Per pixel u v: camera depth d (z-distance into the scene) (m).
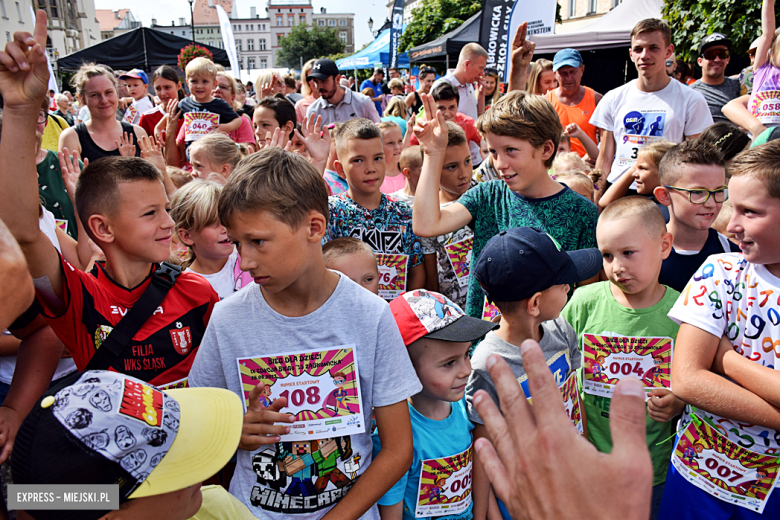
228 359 1.57
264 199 1.34
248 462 1.59
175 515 1.12
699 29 8.15
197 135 5.09
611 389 2.31
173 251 3.00
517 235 1.94
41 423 1.00
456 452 1.83
